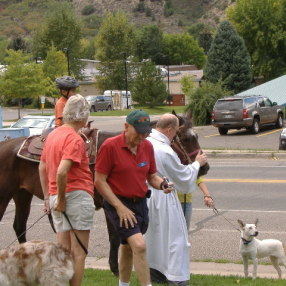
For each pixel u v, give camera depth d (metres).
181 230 7.53
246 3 66.81
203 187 8.81
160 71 84.56
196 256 10.28
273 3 66.06
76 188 6.48
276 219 12.73
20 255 5.67
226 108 34.09
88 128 8.98
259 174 19.25
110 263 8.70
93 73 112.94
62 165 6.30
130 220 6.54
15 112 73.81
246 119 33.59
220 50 57.34
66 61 87.25
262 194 15.66
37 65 62.56
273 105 36.78
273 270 9.50
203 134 35.38
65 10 117.88
